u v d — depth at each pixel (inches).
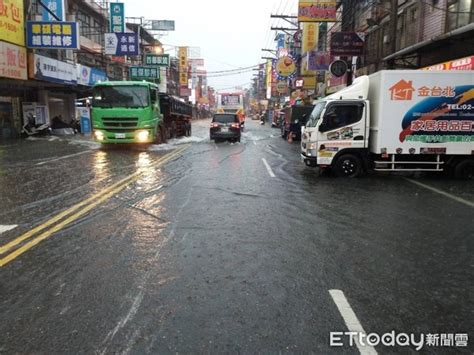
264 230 252.1
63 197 335.6
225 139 1051.3
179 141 999.0
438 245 227.8
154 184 400.8
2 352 124.7
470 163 450.9
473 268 195.0
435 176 478.6
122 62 1765.5
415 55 699.4
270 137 1307.8
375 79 450.6
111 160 585.9
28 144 852.6
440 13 650.8
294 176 472.4
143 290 167.0
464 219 283.7
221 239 233.1
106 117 741.3
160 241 228.2
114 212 289.9
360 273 187.2
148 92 753.0
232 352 125.2
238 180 434.6
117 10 1397.6
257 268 191.3
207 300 158.9
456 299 162.7
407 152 442.9
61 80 1048.2
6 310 150.3
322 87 1449.3
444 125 438.6
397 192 381.1
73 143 883.4
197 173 476.4
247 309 152.0
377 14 903.1
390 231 253.6
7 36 816.3
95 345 128.6
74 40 908.6
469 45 578.6
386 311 152.2
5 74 810.8
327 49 1357.0
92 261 197.8
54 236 234.8
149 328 138.5
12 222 262.1
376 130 446.6
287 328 139.2
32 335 134.1
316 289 169.8
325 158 463.5
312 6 999.6
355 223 271.3
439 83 434.0
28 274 182.1
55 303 155.7
